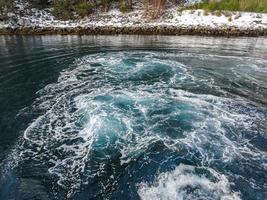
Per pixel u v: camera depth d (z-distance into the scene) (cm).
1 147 713
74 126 801
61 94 1013
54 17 2656
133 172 620
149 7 2661
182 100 936
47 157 675
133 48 1728
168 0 2759
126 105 897
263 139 727
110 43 1916
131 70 1266
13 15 2619
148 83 1103
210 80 1144
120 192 573
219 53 1602
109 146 703
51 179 607
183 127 773
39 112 884
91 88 1059
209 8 2553
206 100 941
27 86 1101
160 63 1367
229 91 1032
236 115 843
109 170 629
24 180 603
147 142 712
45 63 1419
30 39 2170
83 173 623
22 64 1416
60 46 1852
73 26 2464
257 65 1372
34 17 2631
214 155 663
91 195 568
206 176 599
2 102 961
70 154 683
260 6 2517
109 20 2553
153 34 2298
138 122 798
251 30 2219
